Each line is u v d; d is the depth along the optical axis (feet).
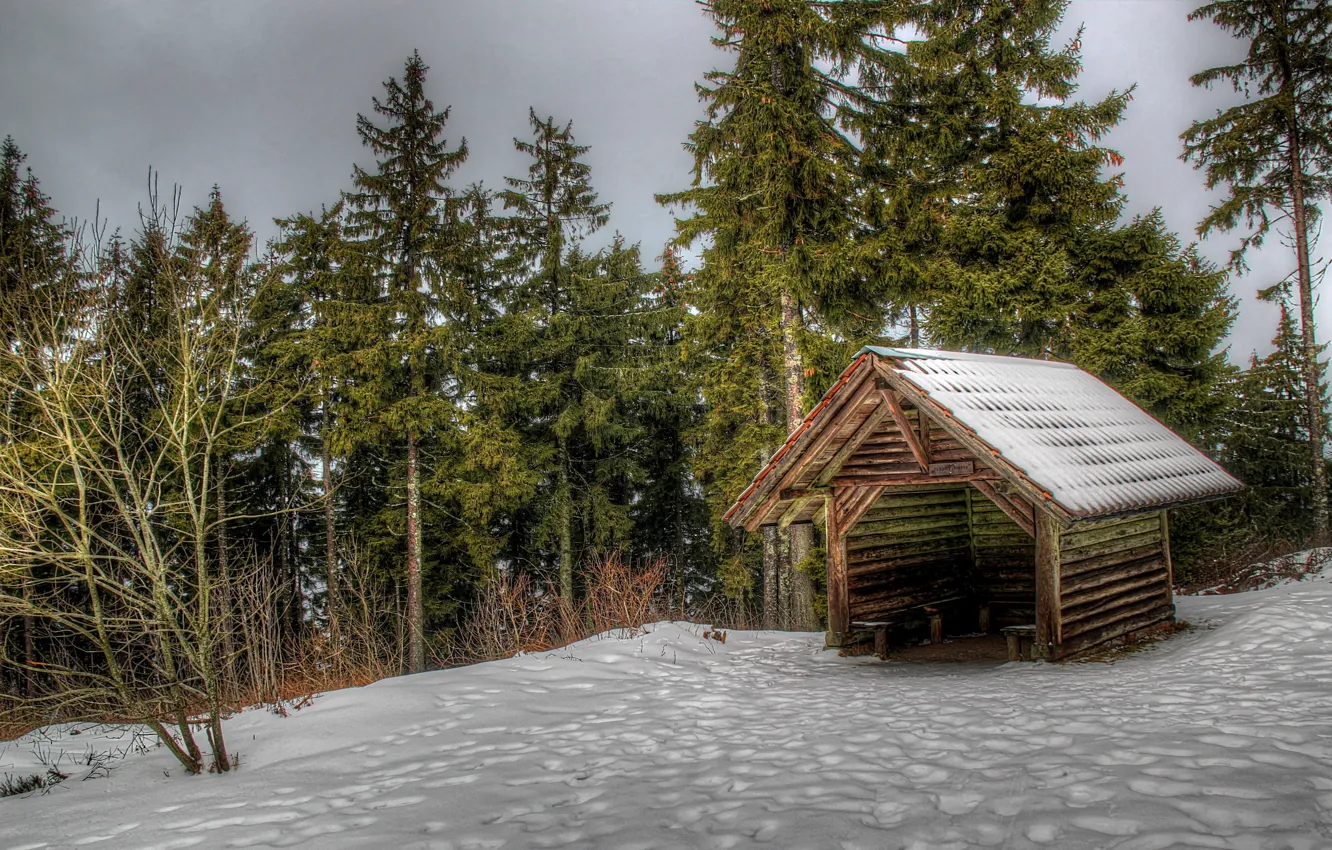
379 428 59.72
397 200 60.95
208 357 22.20
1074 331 48.34
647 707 23.89
